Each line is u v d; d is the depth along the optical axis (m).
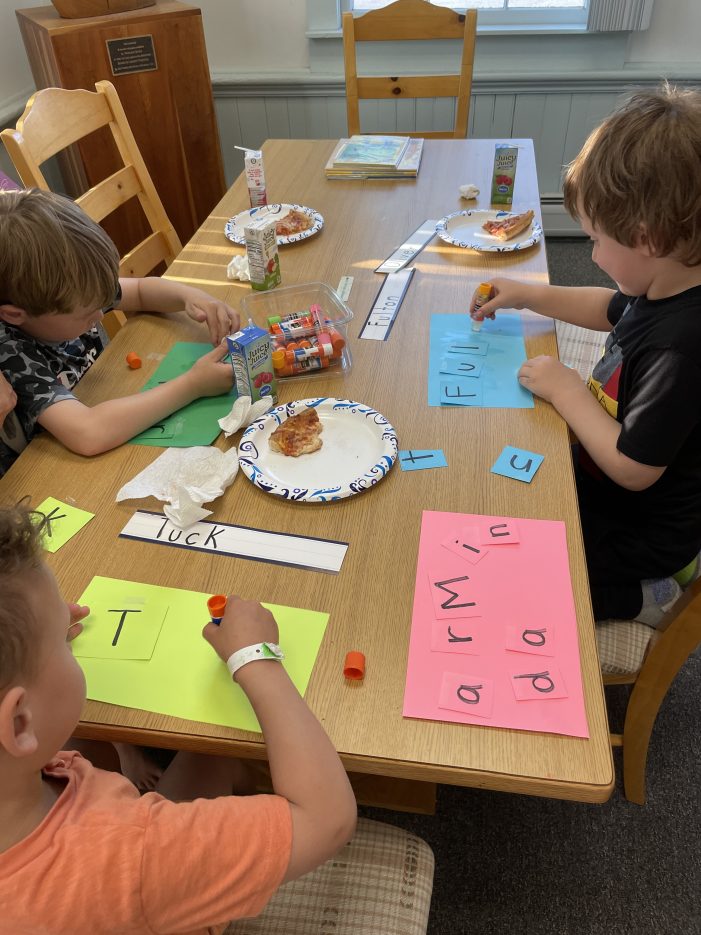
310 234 1.66
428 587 0.87
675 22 2.80
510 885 1.31
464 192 1.79
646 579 1.20
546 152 3.16
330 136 3.20
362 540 0.93
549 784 0.69
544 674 0.77
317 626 0.83
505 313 1.40
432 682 0.77
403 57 2.95
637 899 1.29
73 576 0.91
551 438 1.09
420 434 1.10
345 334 1.33
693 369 0.98
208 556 0.93
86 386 1.25
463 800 1.44
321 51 2.96
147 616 0.85
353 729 0.73
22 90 2.88
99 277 1.17
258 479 1.01
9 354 1.16
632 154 0.92
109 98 1.72
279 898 0.88
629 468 1.04
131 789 0.68
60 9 2.38
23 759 0.59
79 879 0.57
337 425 1.13
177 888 0.59
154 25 2.41
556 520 0.95
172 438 1.13
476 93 3.00
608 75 2.88
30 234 1.09
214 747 0.74
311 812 0.65
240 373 1.15
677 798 1.43
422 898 0.89
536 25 2.89
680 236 0.93
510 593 0.86
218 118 3.17
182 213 2.81
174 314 1.46
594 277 3.10
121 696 0.77
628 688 1.62
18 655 0.57
